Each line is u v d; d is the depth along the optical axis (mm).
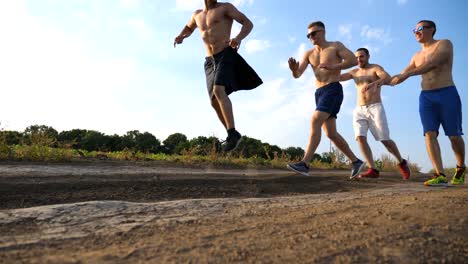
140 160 8219
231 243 1979
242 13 4660
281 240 2027
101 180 4738
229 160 9539
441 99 4984
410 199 3135
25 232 2242
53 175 4898
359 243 1949
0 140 6734
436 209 2609
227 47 4652
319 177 6223
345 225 2289
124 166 6852
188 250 1872
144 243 1991
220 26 4648
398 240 1990
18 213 2648
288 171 8664
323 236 2088
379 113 6391
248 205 3168
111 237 2115
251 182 5320
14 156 6516
